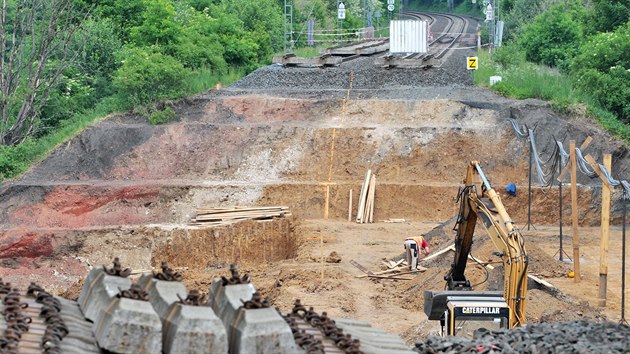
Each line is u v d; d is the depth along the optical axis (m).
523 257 21.55
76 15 60.91
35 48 56.69
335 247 39.41
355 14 100.06
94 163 47.84
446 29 95.94
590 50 52.88
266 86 55.97
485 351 13.92
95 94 57.34
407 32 60.69
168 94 52.75
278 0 85.38
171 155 48.69
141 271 39.56
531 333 14.89
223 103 52.38
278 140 49.31
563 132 47.47
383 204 46.09
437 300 22.27
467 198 24.45
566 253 37.31
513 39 77.62
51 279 39.03
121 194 44.81
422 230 42.88
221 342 9.56
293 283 34.06
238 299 10.48
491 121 49.91
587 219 43.84
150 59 52.69
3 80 52.00
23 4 55.22
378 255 37.91
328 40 77.44
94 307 10.66
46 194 44.41
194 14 68.00
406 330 27.00
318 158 48.66
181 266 40.81
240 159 48.69
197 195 45.47
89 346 9.88
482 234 34.91
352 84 55.81
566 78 54.00
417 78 56.34
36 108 52.22
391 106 51.34
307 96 53.59
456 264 25.72
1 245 40.75
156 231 41.41
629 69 50.84
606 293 29.52
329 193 46.59
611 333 14.79
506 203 44.62
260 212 43.44
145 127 49.75
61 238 41.12
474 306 21.16
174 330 9.59
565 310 27.62
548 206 44.34
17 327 9.86
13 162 47.72
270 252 42.06
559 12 67.19
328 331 11.32
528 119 49.00
